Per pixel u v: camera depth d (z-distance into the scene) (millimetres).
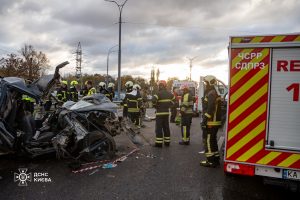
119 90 22172
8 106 5883
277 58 4148
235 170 4445
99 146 6426
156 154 7234
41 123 6672
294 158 4094
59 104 7078
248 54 4293
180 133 11031
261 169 4305
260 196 4621
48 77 6348
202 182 5207
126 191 4688
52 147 6121
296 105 4078
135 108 11109
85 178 5289
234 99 4402
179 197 4492
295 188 4160
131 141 8539
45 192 4594
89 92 12023
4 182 5023
